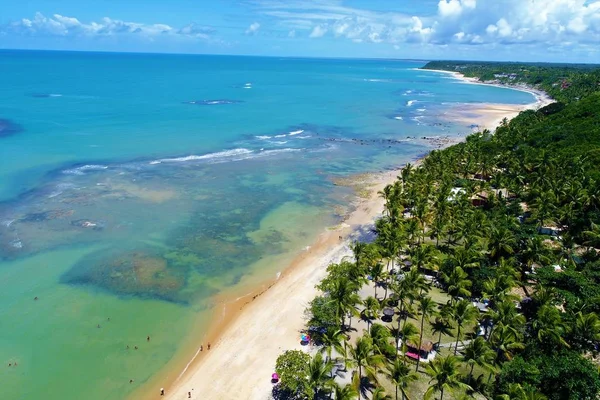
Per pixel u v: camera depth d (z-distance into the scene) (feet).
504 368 121.80
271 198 272.72
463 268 167.73
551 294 149.38
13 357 139.13
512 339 126.72
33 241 205.87
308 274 188.96
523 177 266.57
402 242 184.55
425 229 217.56
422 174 265.95
